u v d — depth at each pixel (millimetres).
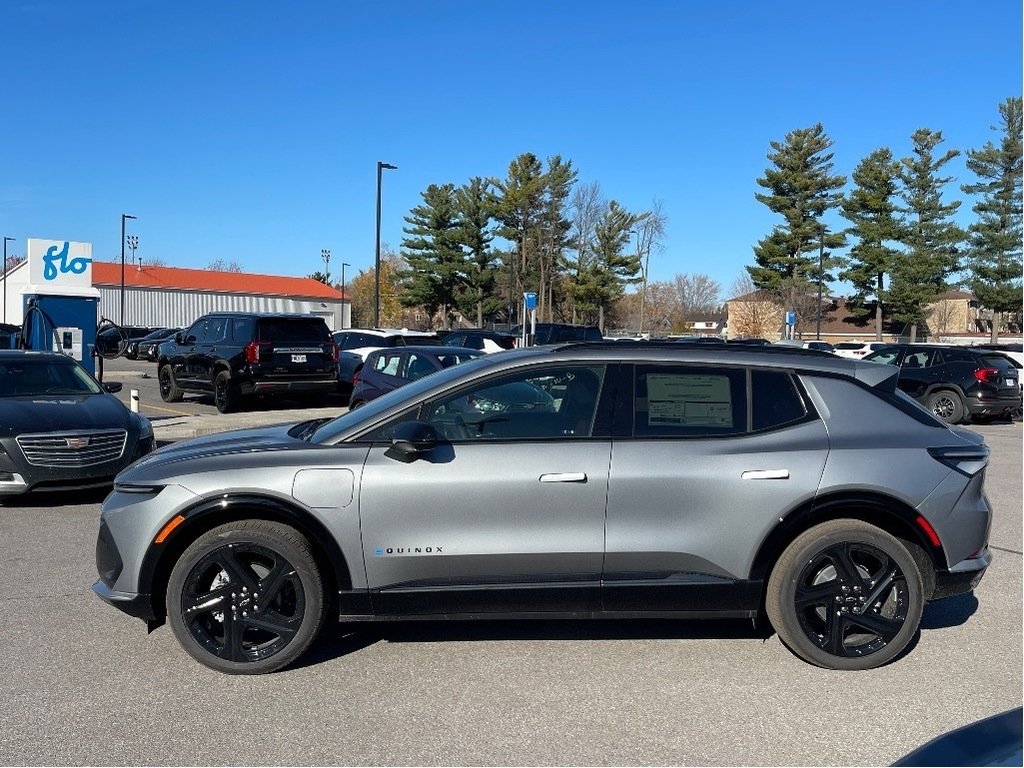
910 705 4195
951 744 2283
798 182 55594
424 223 59812
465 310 60500
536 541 4484
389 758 3654
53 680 4422
